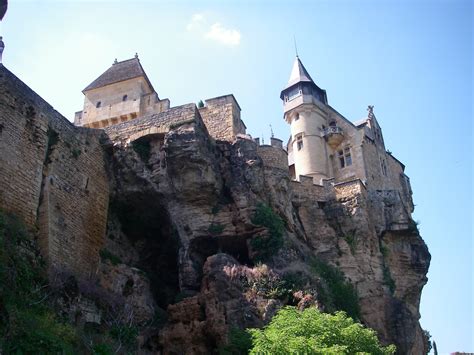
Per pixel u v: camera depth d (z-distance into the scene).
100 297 27.14
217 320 27.39
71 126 31.75
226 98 38.69
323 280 32.84
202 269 31.86
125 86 47.81
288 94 53.59
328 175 49.44
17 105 27.66
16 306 21.11
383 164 51.84
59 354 20.36
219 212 33.16
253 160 35.03
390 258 40.03
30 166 27.53
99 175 33.22
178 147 32.94
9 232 23.95
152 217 34.38
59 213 28.45
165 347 27.98
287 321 24.47
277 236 32.22
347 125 50.81
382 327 35.47
